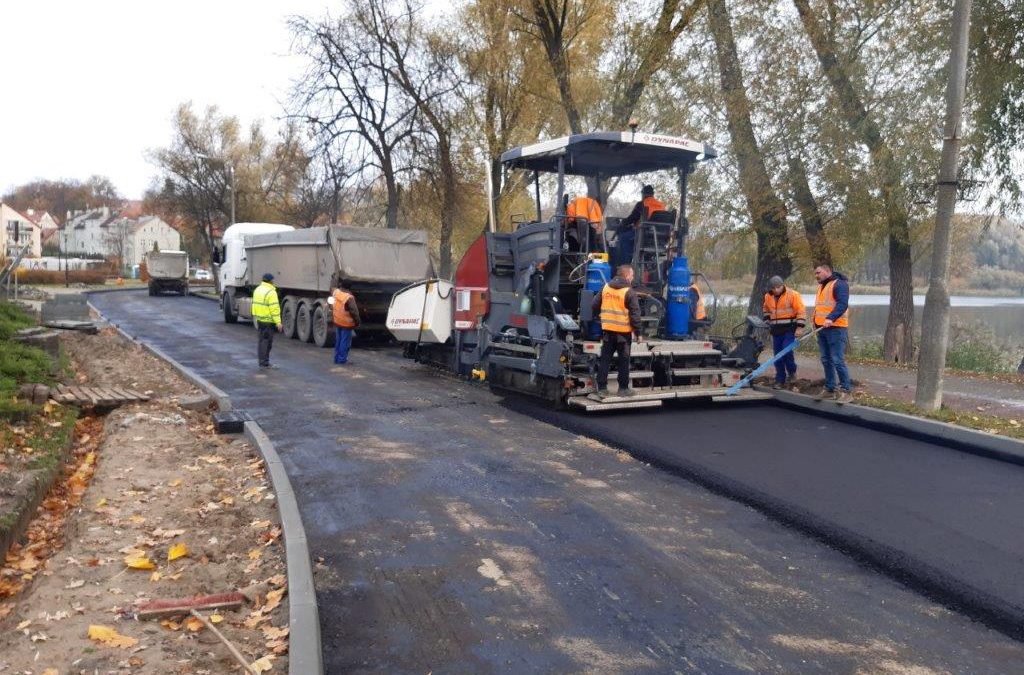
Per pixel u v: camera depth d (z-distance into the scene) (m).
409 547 5.32
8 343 10.70
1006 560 5.04
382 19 24.09
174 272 43.88
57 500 6.01
